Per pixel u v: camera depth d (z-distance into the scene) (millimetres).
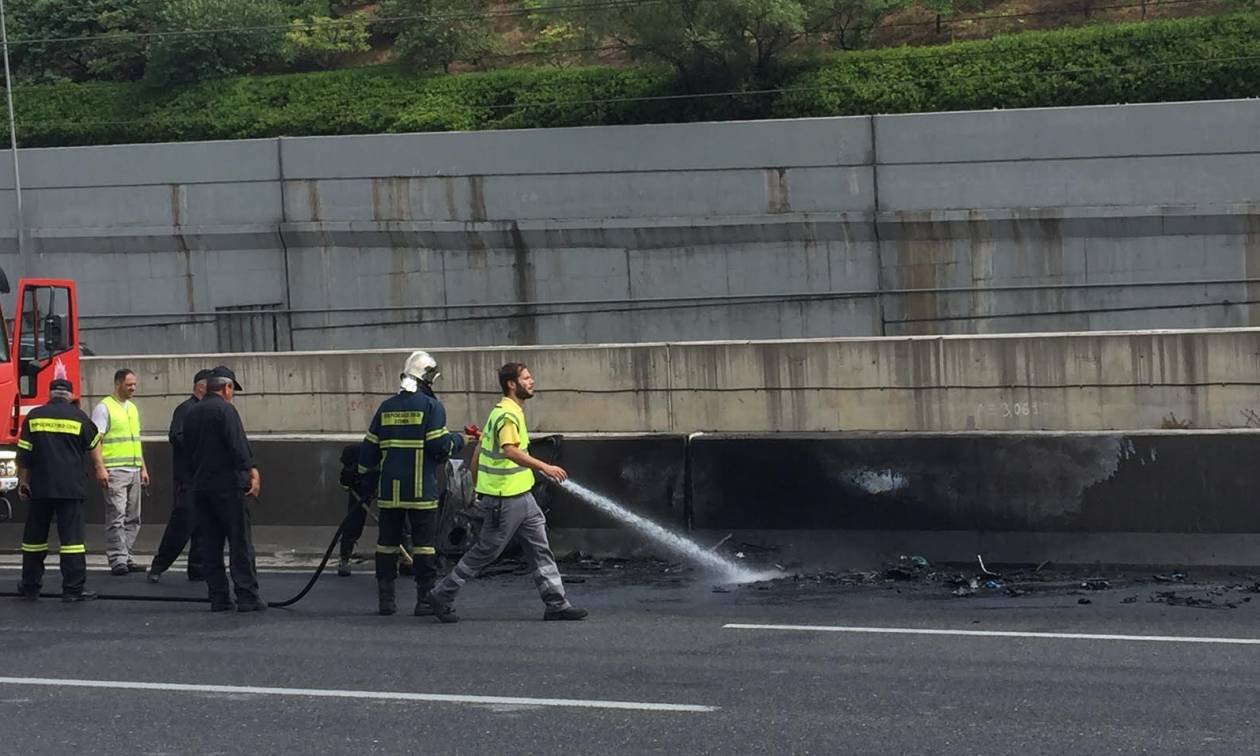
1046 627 9242
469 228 30844
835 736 6562
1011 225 28031
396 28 38594
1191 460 11500
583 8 32406
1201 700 7125
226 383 10820
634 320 30344
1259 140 26969
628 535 12750
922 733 6578
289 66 40000
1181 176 27375
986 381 19906
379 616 10336
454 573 9891
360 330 31875
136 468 13203
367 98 34656
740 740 6531
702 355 20891
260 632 9734
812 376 20531
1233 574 11219
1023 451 11836
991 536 11852
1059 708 7012
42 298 16141
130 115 35875
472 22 36656
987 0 37000
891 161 28844
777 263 29469
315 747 6582
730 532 12461
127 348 33031
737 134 29641
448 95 34000
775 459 12383
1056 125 27891
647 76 32875
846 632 9219
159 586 12281
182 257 32625
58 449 11344
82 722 7164
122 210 32844
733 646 8820
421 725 6949
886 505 12102
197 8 36656
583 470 12945
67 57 41344
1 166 33250
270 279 32312
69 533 11359
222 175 32281
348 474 12078
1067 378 19594
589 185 30469
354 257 31781
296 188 31969
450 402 21594
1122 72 29547
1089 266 27859
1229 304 27203
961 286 28484
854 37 34875
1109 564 11578
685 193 30016
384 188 31469
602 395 21219
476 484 9945
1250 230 27047
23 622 10336
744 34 31141
